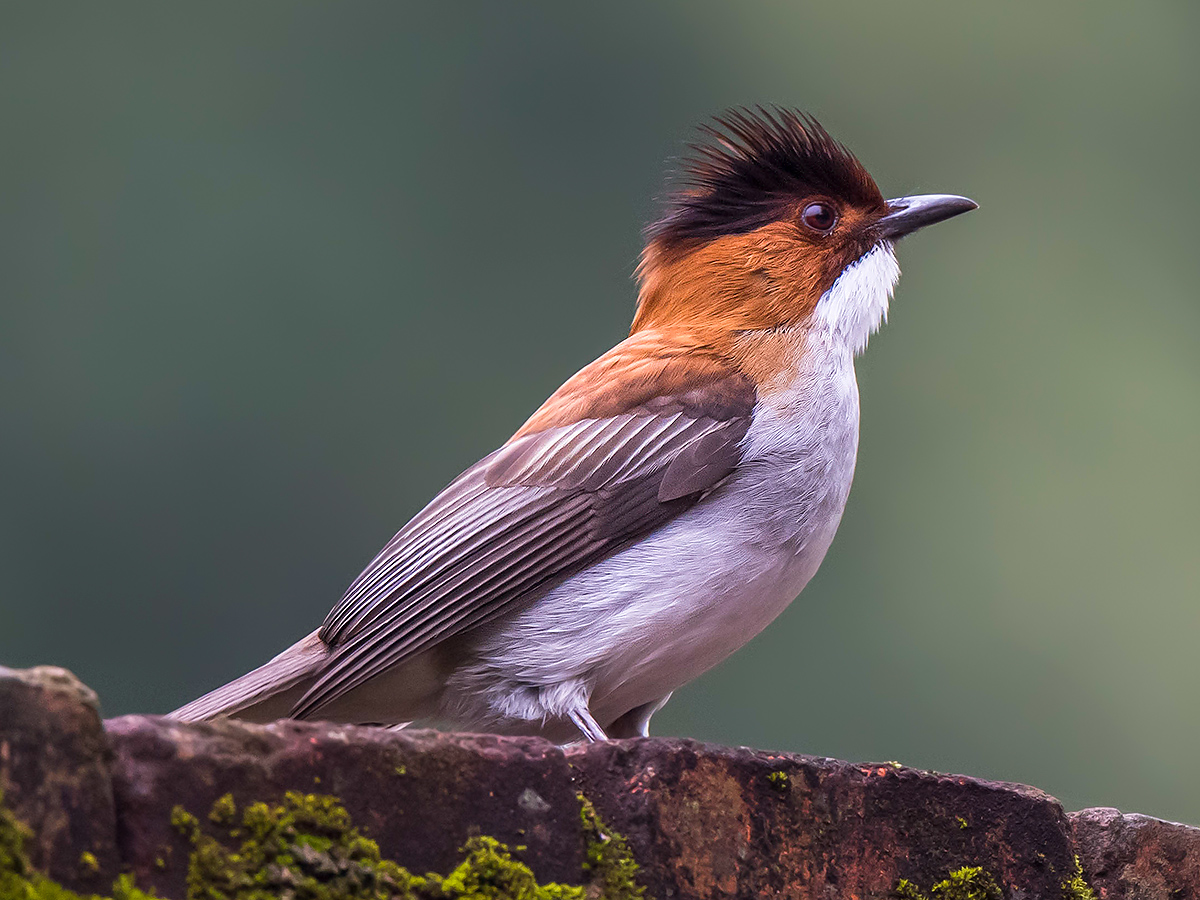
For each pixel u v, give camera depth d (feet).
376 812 17.28
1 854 14.08
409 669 28.84
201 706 28.02
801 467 30.04
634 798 19.66
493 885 17.70
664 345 32.50
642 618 28.45
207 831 16.03
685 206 36.11
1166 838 24.25
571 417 30.37
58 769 14.87
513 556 28.68
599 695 29.35
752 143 36.19
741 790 20.54
